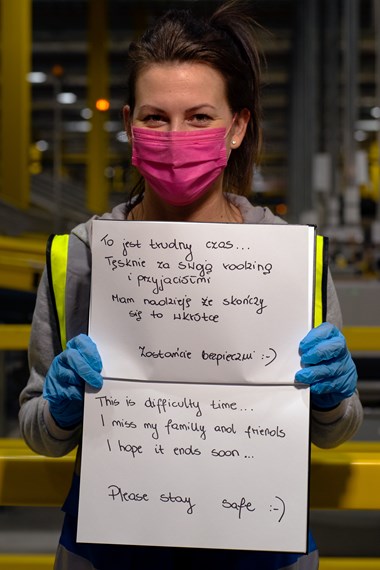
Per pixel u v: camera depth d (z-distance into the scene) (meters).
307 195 19.09
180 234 1.45
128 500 1.43
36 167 32.81
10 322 5.49
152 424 1.44
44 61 33.47
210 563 1.55
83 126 44.19
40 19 28.14
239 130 1.58
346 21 11.55
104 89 24.55
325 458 1.76
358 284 5.27
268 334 1.44
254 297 1.44
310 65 18.38
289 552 1.41
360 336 3.53
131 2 27.33
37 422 1.52
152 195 1.60
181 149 1.48
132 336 1.45
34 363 1.59
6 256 5.39
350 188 10.88
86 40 30.14
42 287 1.59
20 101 16.16
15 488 1.79
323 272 1.50
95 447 1.44
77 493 1.55
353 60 11.52
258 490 1.42
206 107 1.48
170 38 1.48
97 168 24.98
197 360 1.44
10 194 16.12
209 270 1.45
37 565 2.40
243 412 1.43
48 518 3.95
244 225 1.45
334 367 1.40
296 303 1.44
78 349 1.42
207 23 1.54
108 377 1.45
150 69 1.49
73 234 1.57
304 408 1.42
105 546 1.54
